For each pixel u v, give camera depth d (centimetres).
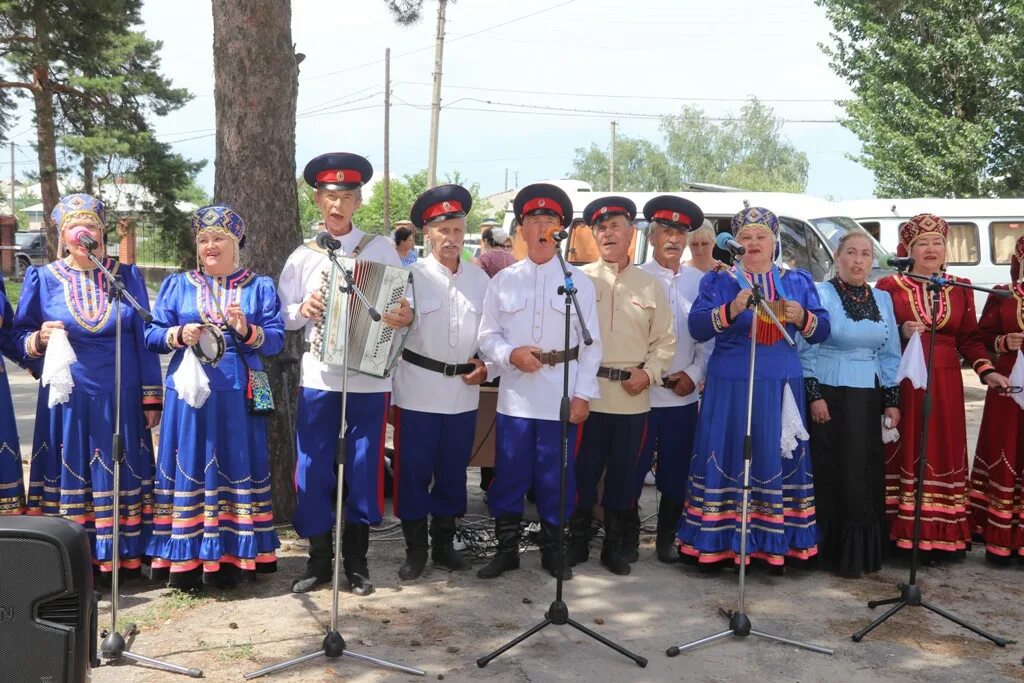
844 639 437
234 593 475
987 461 557
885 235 1523
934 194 2109
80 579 268
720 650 422
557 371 499
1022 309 538
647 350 526
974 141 2000
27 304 458
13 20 2100
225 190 585
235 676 384
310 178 487
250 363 466
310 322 482
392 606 466
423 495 511
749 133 7138
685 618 460
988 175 2069
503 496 511
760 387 502
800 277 518
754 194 1277
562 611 421
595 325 501
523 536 570
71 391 454
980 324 565
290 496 591
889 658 416
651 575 523
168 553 459
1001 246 1533
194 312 462
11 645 260
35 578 260
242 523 461
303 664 396
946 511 538
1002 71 1927
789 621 458
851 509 520
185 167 2386
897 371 530
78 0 2095
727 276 512
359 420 484
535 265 506
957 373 543
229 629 431
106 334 461
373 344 454
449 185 508
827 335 508
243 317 453
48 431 462
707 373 525
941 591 505
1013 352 546
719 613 466
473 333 508
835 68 2205
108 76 2255
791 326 508
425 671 393
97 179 2333
